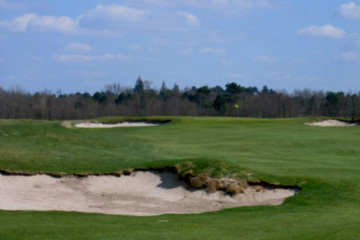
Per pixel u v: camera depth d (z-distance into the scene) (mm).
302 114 129375
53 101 123750
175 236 15320
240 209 21078
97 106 129750
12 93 124500
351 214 18281
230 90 139875
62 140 35750
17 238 14797
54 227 16625
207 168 25781
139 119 73125
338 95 129250
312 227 16016
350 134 51531
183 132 57625
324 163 31062
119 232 16047
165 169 27000
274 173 25703
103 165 27625
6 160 26453
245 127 61281
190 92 159375
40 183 24672
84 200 23328
